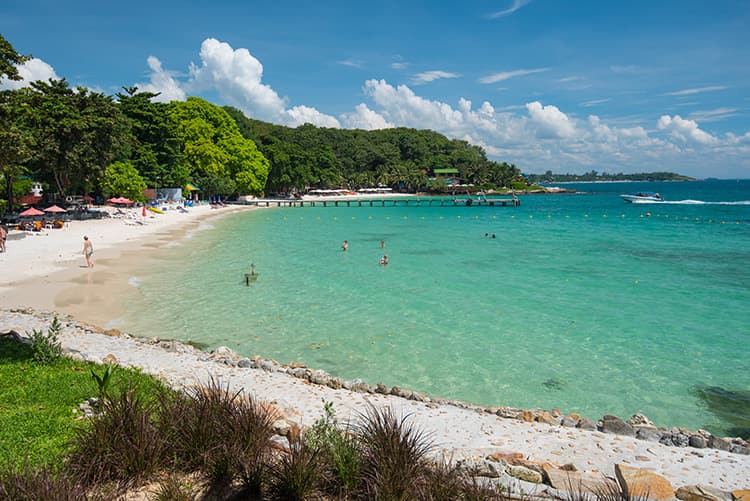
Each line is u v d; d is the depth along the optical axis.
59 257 28.48
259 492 5.27
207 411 6.09
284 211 84.12
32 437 6.36
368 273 27.14
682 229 53.25
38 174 48.94
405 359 14.12
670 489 5.82
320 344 15.27
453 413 9.62
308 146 185.25
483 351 14.89
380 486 4.99
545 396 11.91
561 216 76.94
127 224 48.31
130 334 15.50
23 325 14.60
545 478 6.28
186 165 78.75
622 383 12.73
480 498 4.88
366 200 122.00
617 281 25.47
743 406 11.51
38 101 42.97
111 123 44.72
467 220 69.31
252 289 22.48
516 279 25.84
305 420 8.23
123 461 5.39
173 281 23.64
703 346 15.53
